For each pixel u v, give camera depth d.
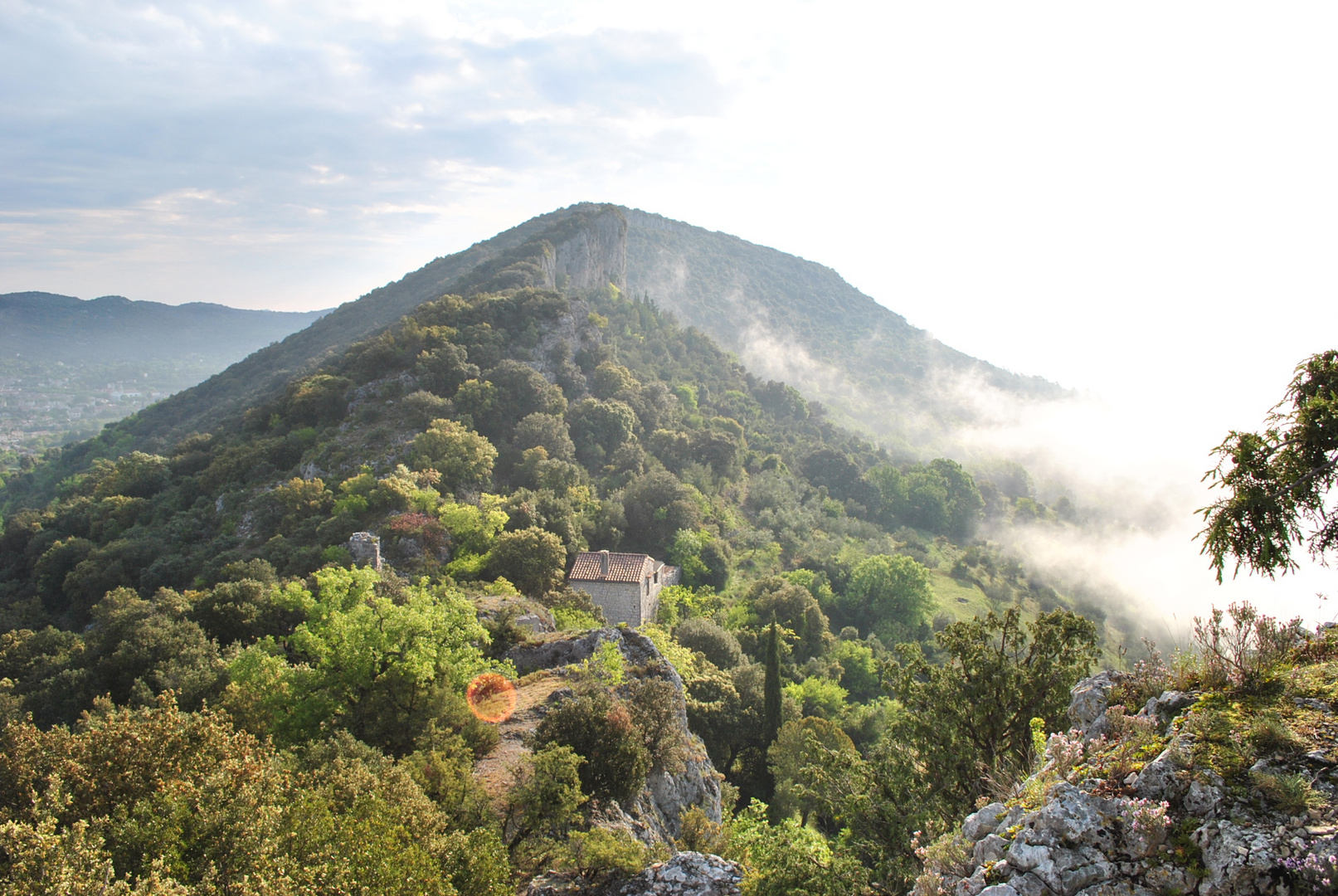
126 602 51.47
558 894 20.20
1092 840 8.62
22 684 42.88
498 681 34.62
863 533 113.81
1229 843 7.72
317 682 30.78
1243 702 9.37
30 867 12.83
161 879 14.25
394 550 56.97
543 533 60.47
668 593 68.06
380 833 16.33
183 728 18.44
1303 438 9.96
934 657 78.75
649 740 30.41
